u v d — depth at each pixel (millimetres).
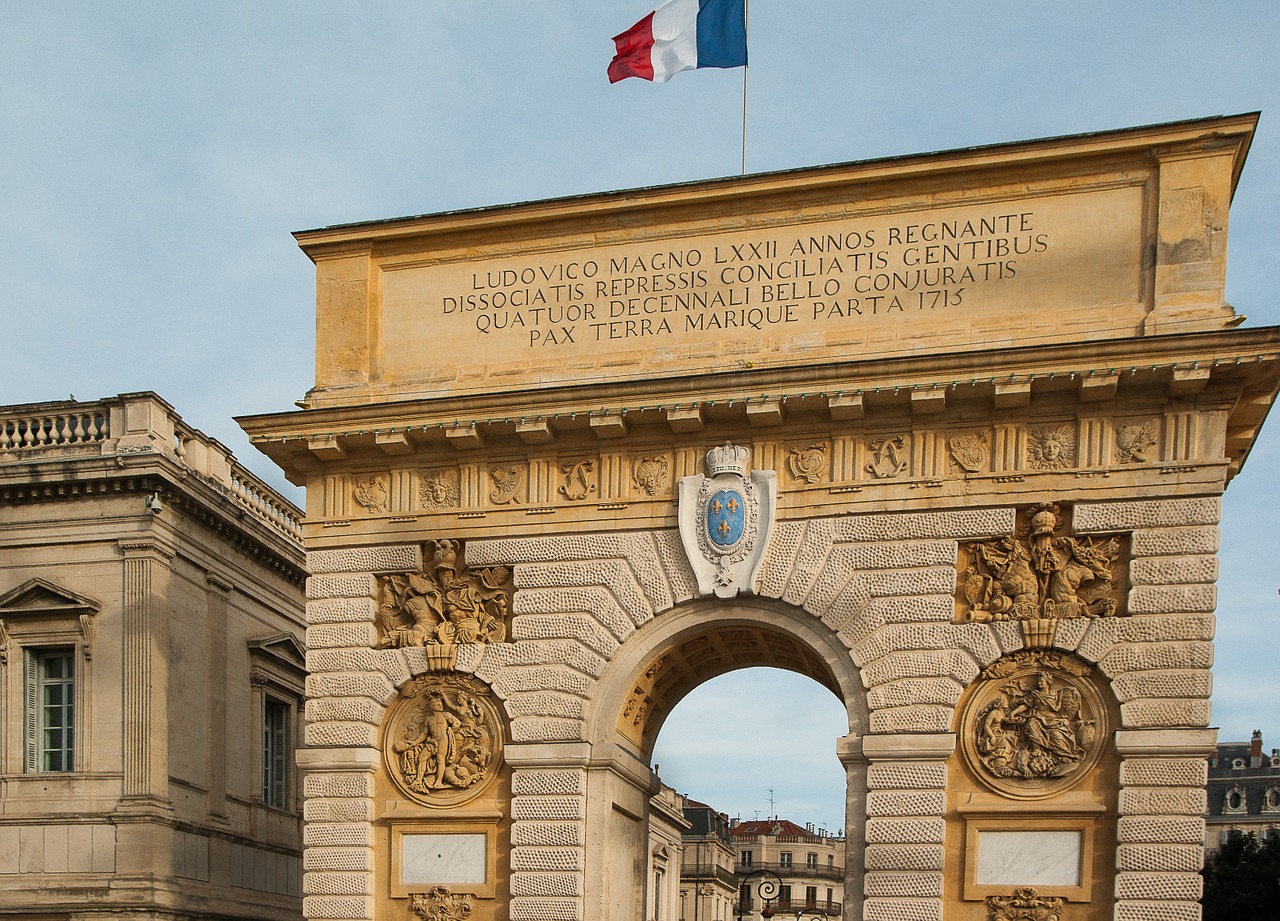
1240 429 32625
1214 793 125188
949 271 32844
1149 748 29266
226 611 49156
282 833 52375
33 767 44562
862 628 31484
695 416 32500
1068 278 32094
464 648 33781
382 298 36625
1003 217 32781
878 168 33219
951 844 30359
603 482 33656
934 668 30906
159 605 44625
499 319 35656
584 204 35031
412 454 34938
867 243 33500
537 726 32906
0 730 44438
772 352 33375
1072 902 29484
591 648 33062
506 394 33406
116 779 43406
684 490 32938
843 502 32031
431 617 34312
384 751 34125
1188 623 29656
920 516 31594
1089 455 30828
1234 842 65750
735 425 33000
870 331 33000
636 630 32938
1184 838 28812
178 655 45625
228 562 49469
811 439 32656
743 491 32562
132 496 44906
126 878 42344
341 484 35406
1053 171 32562
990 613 30953
